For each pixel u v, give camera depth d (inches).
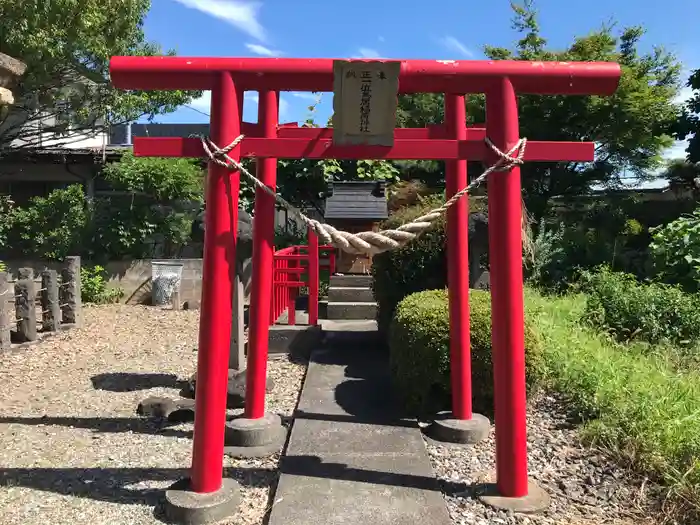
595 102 419.8
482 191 331.9
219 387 112.9
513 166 112.3
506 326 113.9
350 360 227.8
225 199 111.9
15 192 507.5
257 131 145.6
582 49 454.9
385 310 232.7
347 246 112.3
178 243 438.3
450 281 153.3
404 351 165.2
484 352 159.5
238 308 198.5
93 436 157.4
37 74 398.6
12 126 447.8
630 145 452.1
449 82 114.0
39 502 117.2
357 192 315.3
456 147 115.2
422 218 114.4
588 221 449.7
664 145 477.4
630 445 132.6
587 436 143.2
